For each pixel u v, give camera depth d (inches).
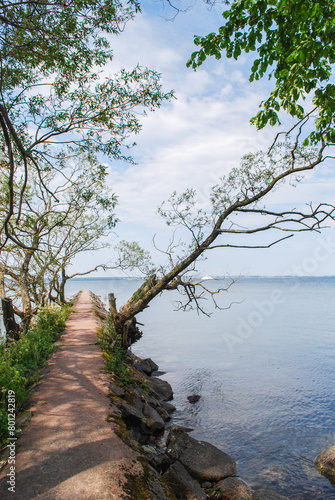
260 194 404.2
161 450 325.1
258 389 565.9
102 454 210.4
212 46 193.9
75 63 299.4
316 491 292.5
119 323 553.9
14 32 234.8
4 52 233.9
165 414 435.2
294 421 438.6
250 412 470.6
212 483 294.0
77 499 166.4
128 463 207.6
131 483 188.4
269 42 190.4
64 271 1104.2
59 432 237.0
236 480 289.3
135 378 467.8
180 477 252.5
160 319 1598.2
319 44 163.9
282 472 322.0
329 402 500.7
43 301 663.8
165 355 828.6
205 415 461.4
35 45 245.0
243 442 383.9
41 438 228.1
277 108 194.5
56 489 174.1
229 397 531.2
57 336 567.5
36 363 389.7
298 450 364.8
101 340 538.0
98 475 187.2
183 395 545.0
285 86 179.9
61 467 194.2
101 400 301.1
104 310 1280.8
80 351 474.0
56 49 258.4
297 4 163.2
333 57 189.3
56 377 358.0
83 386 332.8
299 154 376.8
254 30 183.0
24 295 577.6
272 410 475.5
